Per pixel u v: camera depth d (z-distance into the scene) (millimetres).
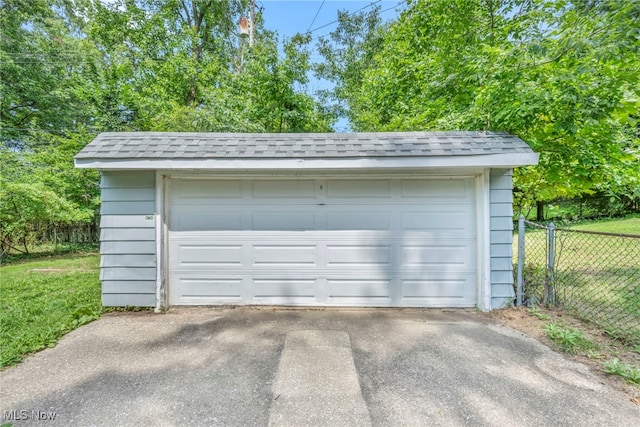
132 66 12250
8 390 2279
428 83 6762
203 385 2361
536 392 2244
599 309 3766
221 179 4148
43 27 12367
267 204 4168
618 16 3590
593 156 4590
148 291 4020
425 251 4133
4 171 8953
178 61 12273
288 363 2678
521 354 2811
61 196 9328
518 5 6078
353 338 3184
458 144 3826
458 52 6117
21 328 3311
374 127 9648
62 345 3020
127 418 1997
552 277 3908
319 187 4164
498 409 2066
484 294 3965
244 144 3943
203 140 4051
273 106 10453
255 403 2148
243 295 4188
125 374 2512
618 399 2141
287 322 3633
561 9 4688
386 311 4035
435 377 2457
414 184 4125
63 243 10367
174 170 3926
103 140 3957
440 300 4121
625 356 2689
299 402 2152
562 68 4219
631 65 3896
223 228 4168
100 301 4254
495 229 3973
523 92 4266
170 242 4141
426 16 7633
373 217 4148
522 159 3555
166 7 13961
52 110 12672
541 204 9406
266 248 4176
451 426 1914
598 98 4027
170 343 3076
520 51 4398
